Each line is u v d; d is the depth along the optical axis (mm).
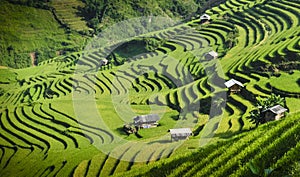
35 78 129375
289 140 10773
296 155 8930
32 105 86625
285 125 13352
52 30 184250
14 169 60781
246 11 123000
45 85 115125
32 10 190375
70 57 145875
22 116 81062
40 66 144500
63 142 66375
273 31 103812
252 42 100000
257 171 5770
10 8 189500
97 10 188125
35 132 73188
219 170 11016
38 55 171125
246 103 62375
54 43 177000
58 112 79688
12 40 174875
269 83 67750
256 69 78562
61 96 98188
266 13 116875
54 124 74812
